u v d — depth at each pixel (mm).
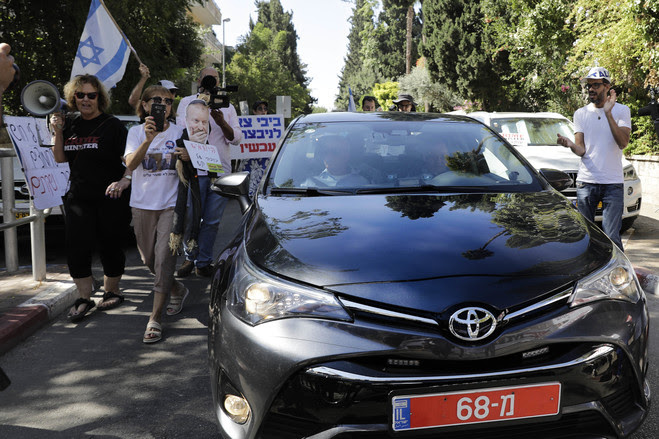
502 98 20656
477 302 2086
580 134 5266
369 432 2023
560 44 12195
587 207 5340
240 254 2564
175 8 14641
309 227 2621
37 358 3857
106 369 3650
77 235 4523
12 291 5066
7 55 2787
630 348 2195
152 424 2930
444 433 2051
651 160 10461
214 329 2398
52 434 2855
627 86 10617
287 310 2150
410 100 9023
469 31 21188
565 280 2209
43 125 5387
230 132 5730
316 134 3762
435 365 2045
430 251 2334
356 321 2090
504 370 2045
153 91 4250
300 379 2059
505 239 2453
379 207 2863
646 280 5207
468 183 3287
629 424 2201
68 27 12227
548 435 2129
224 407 2289
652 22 8547
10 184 5719
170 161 4270
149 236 4410
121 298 5016
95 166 4492
